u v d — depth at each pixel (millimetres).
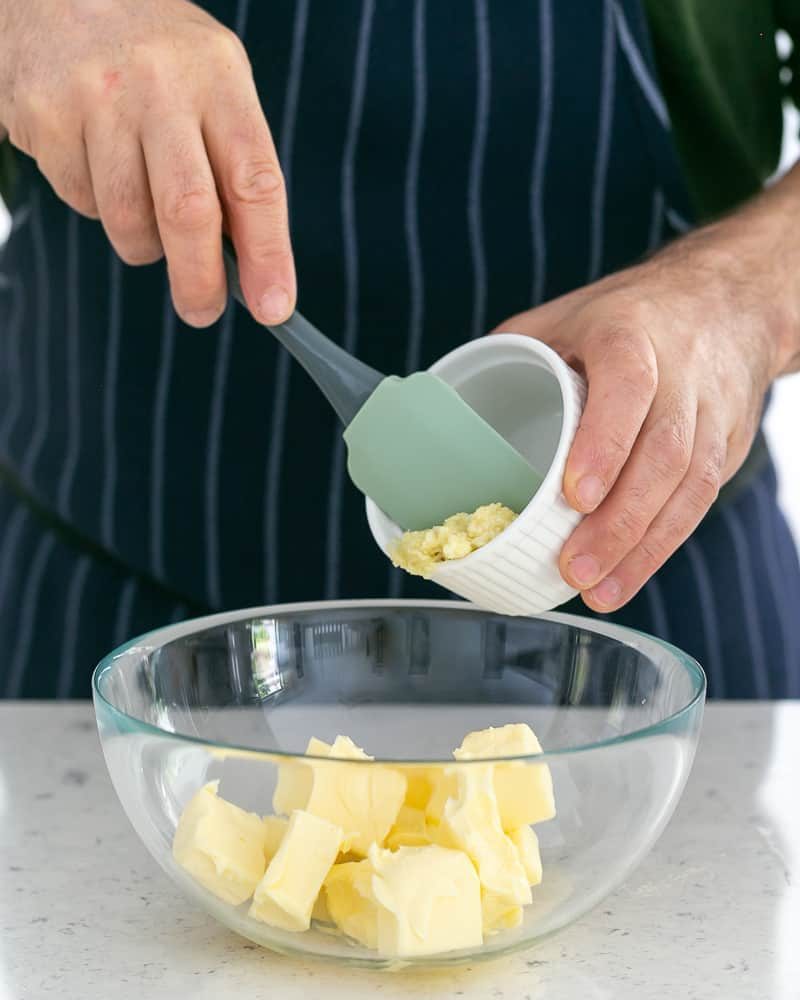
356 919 643
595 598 745
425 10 1122
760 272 923
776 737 1012
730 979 673
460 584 722
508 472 719
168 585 1226
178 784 662
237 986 667
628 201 1162
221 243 768
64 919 738
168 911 750
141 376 1189
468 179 1149
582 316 817
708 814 874
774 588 1271
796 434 2445
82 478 1222
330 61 1129
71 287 1204
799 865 803
